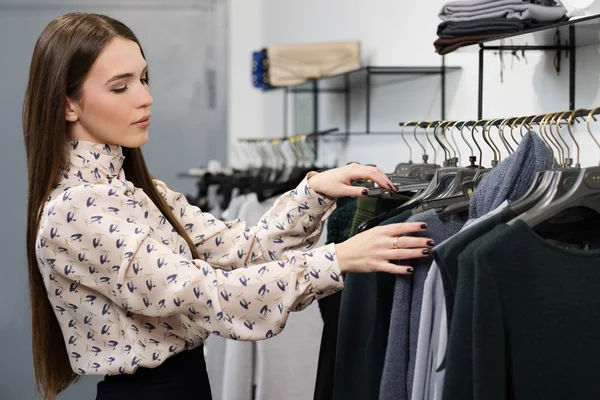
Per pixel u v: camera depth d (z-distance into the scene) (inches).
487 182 44.8
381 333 49.3
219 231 60.7
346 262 45.9
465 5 57.9
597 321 39.8
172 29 160.7
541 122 46.1
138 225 49.7
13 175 156.2
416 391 43.3
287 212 56.9
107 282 50.0
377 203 57.7
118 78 51.9
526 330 38.4
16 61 155.7
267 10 158.2
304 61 105.8
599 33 51.7
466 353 37.8
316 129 122.2
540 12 53.1
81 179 53.2
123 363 52.1
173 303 47.9
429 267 45.2
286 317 47.3
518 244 38.2
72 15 52.8
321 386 56.7
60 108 51.7
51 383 57.6
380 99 96.6
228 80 162.7
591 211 47.0
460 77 75.8
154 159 161.3
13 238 155.7
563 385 39.4
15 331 154.7
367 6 102.1
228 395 79.2
